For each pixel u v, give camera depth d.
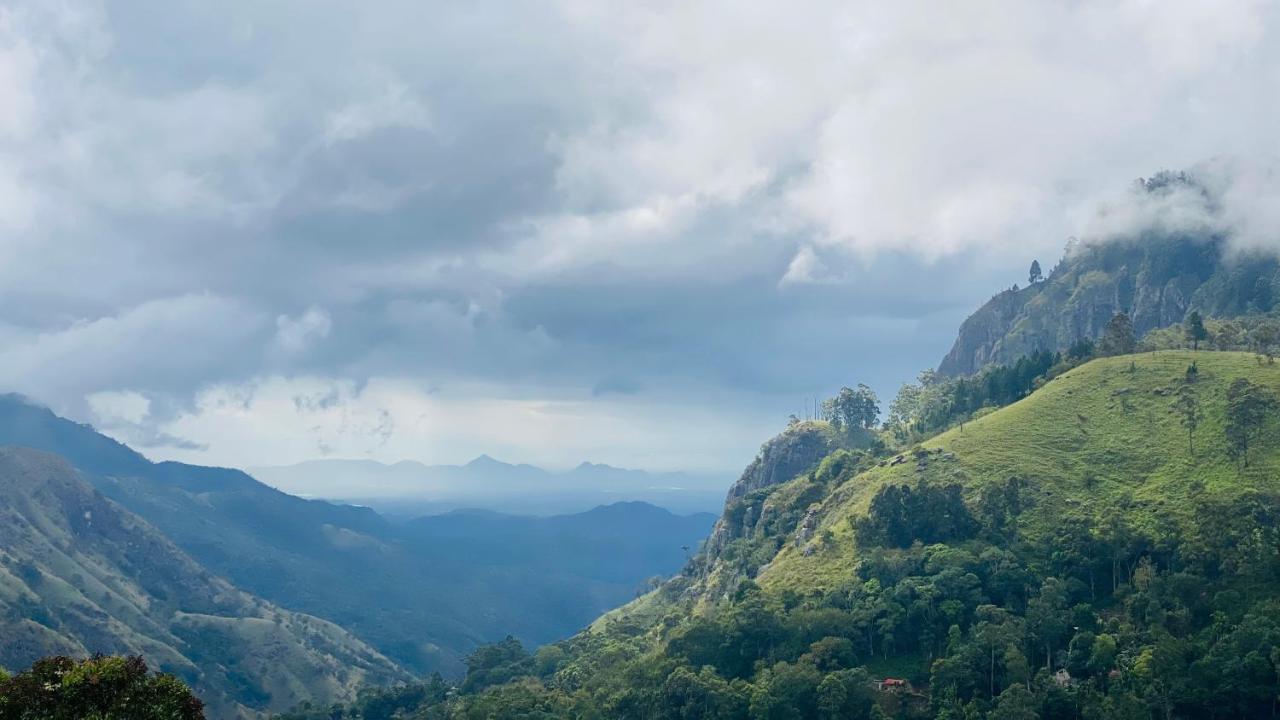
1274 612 183.00
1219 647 179.38
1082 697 181.12
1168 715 174.25
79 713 80.25
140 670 86.06
